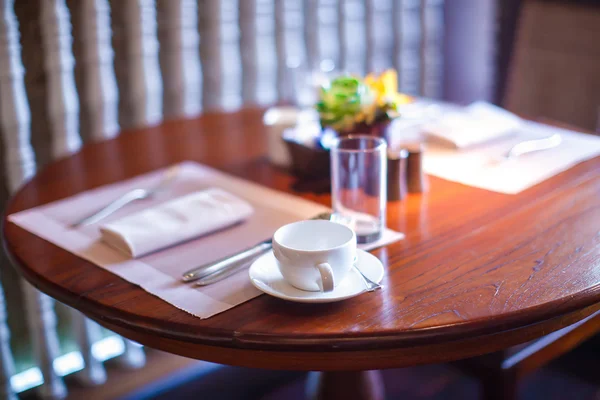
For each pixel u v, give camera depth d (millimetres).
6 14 1233
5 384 1404
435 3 1971
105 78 1422
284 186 975
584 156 1046
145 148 1177
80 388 1535
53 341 1459
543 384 1598
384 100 935
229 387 1667
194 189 973
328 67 1273
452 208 874
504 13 1935
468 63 2172
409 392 1617
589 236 771
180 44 1521
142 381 1603
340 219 788
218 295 670
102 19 1379
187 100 1584
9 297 1471
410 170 918
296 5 1694
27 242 811
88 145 1199
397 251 756
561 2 1646
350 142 798
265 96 1733
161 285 696
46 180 1027
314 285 645
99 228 831
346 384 1137
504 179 967
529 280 676
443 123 1168
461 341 629
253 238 804
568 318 676
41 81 1400
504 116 1227
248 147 1168
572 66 1643
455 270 705
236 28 1606
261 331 604
